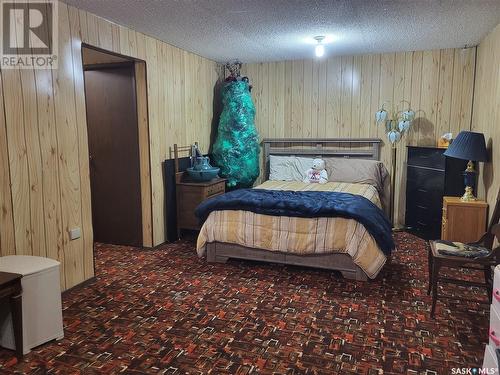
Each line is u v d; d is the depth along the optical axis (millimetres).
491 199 3920
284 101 5906
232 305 3111
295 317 2900
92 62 4480
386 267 3930
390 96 5410
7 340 2471
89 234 3564
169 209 4852
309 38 4441
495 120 3848
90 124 4633
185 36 4344
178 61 4926
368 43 4719
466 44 4832
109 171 4660
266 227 3789
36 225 3033
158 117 4590
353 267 3578
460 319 2846
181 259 4242
